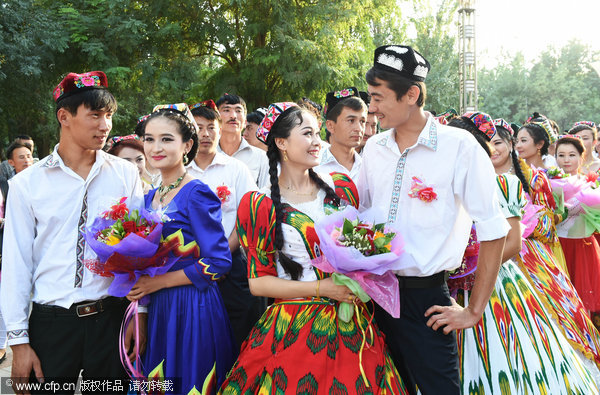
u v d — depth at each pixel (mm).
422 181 2365
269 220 2379
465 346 2785
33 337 2506
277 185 2449
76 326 2504
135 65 12719
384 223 2277
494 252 2318
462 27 15820
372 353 2320
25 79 12375
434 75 21312
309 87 13227
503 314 2844
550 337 2982
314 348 2275
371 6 14227
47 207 2502
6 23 11109
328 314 2324
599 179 5238
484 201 2293
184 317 2529
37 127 16438
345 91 4094
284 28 12508
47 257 2498
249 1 12664
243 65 13633
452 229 2387
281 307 2395
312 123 2445
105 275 2396
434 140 2354
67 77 2484
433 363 2371
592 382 3025
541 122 5336
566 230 4586
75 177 2549
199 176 3654
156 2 12508
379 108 2367
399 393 2330
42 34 11344
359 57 14359
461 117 2988
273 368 2307
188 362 2492
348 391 2221
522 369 2756
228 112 4332
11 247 2459
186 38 13492
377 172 2541
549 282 3734
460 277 2844
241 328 3553
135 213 2414
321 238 2195
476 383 2746
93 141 2518
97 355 2553
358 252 2127
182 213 2537
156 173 3959
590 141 6211
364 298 2193
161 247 2467
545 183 3930
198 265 2506
